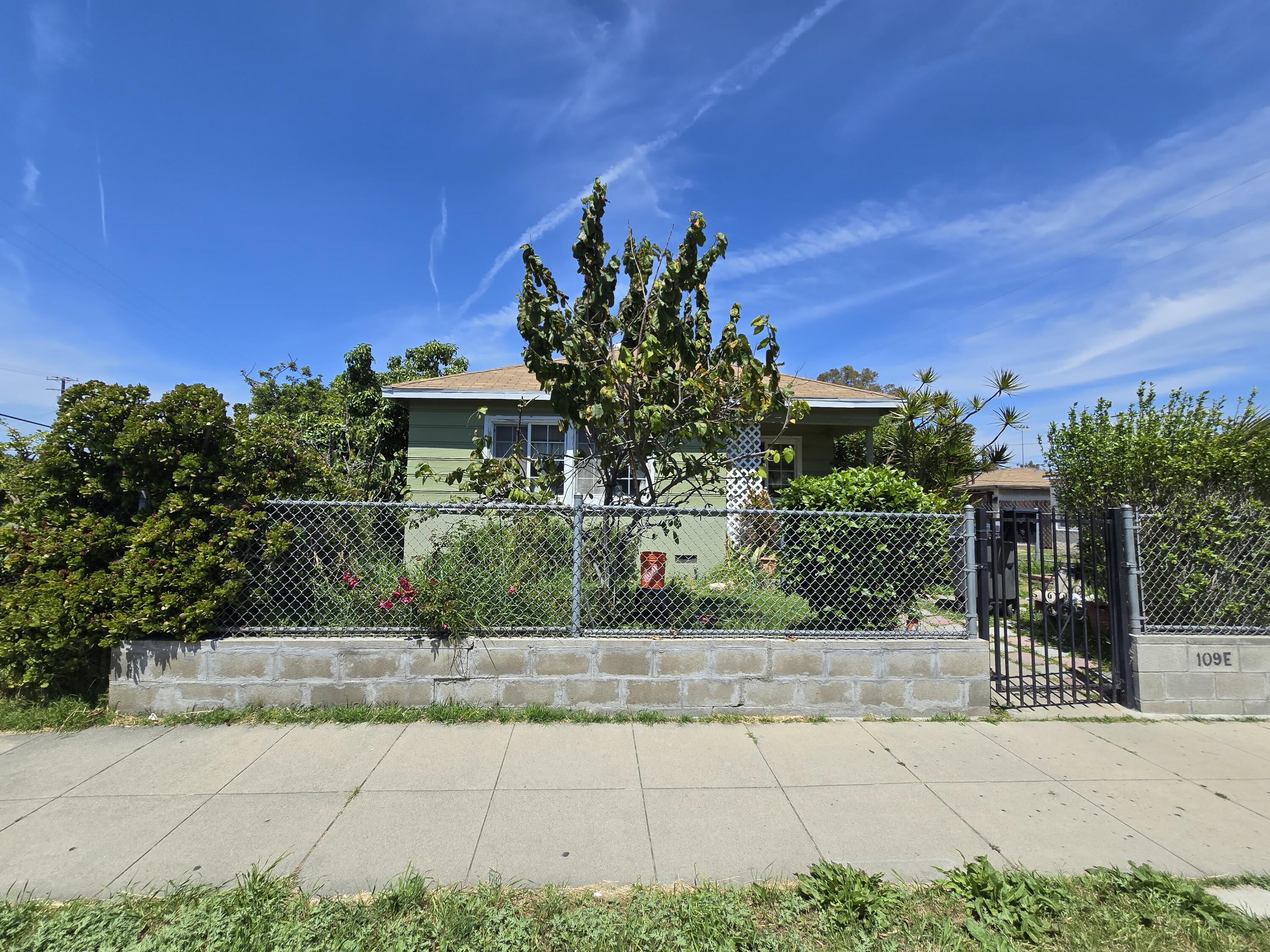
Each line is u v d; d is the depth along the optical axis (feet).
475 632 15.75
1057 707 17.01
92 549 14.93
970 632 16.42
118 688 15.11
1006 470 90.74
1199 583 17.52
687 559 20.42
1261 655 16.81
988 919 8.55
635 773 12.83
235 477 15.72
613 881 9.43
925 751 14.10
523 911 8.69
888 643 16.10
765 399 18.89
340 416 43.11
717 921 8.41
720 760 13.44
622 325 19.53
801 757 13.66
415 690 15.52
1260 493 18.69
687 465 18.75
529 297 18.06
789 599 17.61
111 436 15.16
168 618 15.01
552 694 15.61
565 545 16.75
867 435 36.06
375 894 8.93
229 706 15.29
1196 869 9.95
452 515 19.62
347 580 16.60
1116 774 13.14
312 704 15.42
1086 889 9.30
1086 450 22.21
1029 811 11.60
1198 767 13.53
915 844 10.49
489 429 33.32
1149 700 16.69
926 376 38.17
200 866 9.64
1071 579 17.92
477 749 13.74
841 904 8.71
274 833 10.53
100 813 11.08
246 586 16.05
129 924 8.23
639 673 15.69
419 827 10.75
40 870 9.48
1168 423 20.97
